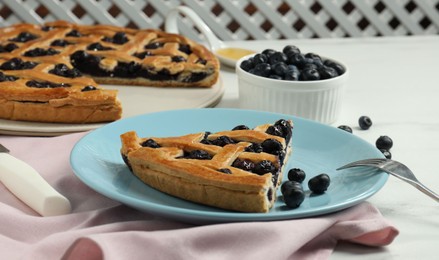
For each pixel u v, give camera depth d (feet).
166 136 3.06
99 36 4.05
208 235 2.47
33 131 3.22
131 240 2.43
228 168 2.71
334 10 5.50
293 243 2.48
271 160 2.76
